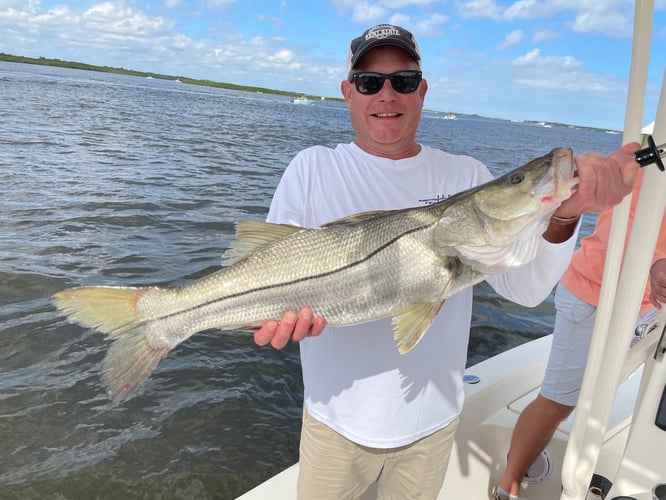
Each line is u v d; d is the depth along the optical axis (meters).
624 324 1.69
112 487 3.88
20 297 6.09
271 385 5.11
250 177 14.82
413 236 2.07
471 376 3.66
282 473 2.84
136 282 6.73
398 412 2.22
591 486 2.69
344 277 2.11
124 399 2.18
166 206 10.49
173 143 21.34
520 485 3.01
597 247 2.83
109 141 19.75
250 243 2.19
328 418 2.30
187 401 4.78
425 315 2.02
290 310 2.13
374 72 2.33
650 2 1.40
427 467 2.33
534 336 6.35
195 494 3.91
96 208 9.84
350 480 2.37
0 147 15.73
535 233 1.90
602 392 1.78
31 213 9.19
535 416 2.92
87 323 2.22
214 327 2.21
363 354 2.25
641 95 1.52
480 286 7.75
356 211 2.39
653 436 2.14
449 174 2.48
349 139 31.00
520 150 35.06
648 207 1.57
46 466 3.97
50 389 4.70
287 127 37.09
